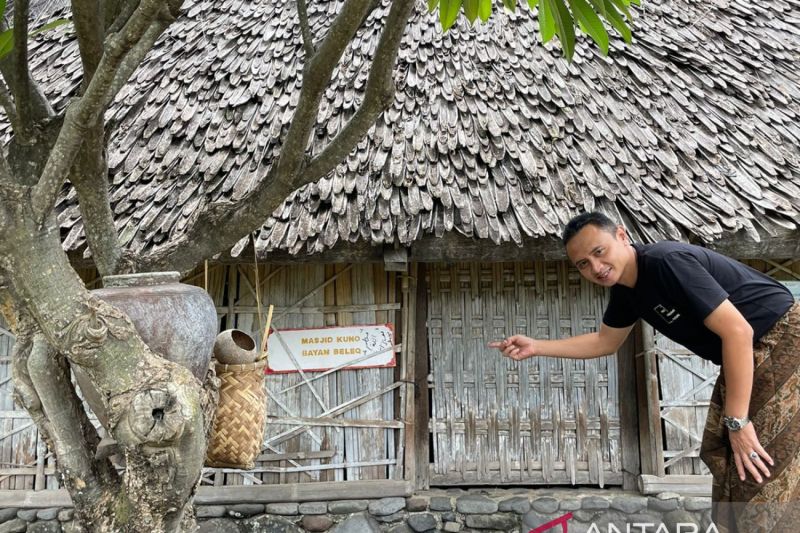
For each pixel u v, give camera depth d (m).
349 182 3.37
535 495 3.70
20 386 1.32
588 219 2.08
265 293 3.84
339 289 3.86
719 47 4.27
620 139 3.61
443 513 3.65
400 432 3.77
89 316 1.18
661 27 4.40
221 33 4.40
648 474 3.67
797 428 1.93
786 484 1.91
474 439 3.82
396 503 3.66
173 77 4.10
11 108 1.48
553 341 2.55
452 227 3.11
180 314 1.37
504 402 3.84
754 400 1.98
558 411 3.83
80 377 1.34
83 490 1.32
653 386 3.71
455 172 3.42
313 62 1.52
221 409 1.68
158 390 1.18
